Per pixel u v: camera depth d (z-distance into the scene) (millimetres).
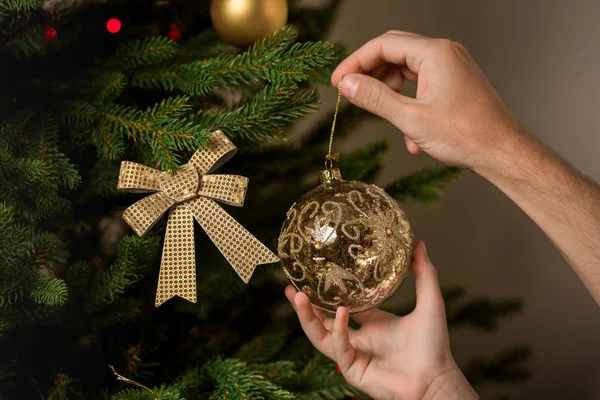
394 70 685
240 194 574
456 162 626
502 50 1141
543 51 1138
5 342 591
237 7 613
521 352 864
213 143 579
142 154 619
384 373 623
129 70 628
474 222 1184
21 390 601
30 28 600
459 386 612
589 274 622
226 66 602
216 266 653
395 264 556
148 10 692
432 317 625
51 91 614
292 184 736
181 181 571
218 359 625
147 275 671
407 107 604
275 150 691
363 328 652
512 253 1186
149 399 571
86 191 626
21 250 550
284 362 646
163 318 696
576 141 1146
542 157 613
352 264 547
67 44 635
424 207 1176
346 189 563
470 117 606
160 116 586
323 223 549
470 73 612
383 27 1106
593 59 1130
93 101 613
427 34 1123
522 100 1147
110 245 727
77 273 596
